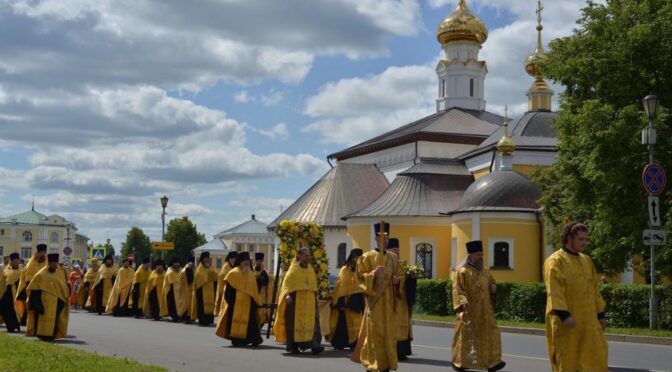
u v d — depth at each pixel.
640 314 25.22
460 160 55.91
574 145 29.31
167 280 28.25
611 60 28.47
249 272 18.86
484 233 43.94
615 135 27.03
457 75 65.38
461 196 52.16
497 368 13.12
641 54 28.09
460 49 65.44
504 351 18.42
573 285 9.78
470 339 13.20
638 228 27.89
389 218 49.84
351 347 18.05
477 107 65.31
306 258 17.42
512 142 48.09
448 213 47.53
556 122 31.22
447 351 18.08
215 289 26.38
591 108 27.88
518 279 43.22
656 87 28.25
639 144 26.92
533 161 50.72
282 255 19.84
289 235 19.81
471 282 13.25
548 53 31.27
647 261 29.75
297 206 60.00
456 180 53.41
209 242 109.75
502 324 26.69
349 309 17.80
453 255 46.38
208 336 21.28
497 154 50.06
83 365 12.24
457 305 12.99
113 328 23.72
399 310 16.12
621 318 25.59
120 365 12.41
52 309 19.08
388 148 62.03
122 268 31.70
